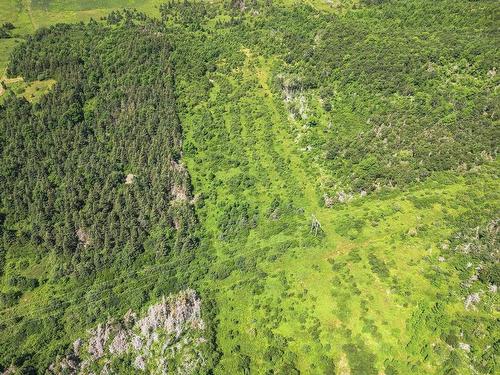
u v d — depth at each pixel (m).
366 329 116.69
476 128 152.12
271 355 119.56
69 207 155.75
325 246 137.25
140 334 129.12
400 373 109.19
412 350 111.25
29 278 143.50
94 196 158.12
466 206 137.12
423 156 150.25
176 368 123.19
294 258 137.00
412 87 168.88
